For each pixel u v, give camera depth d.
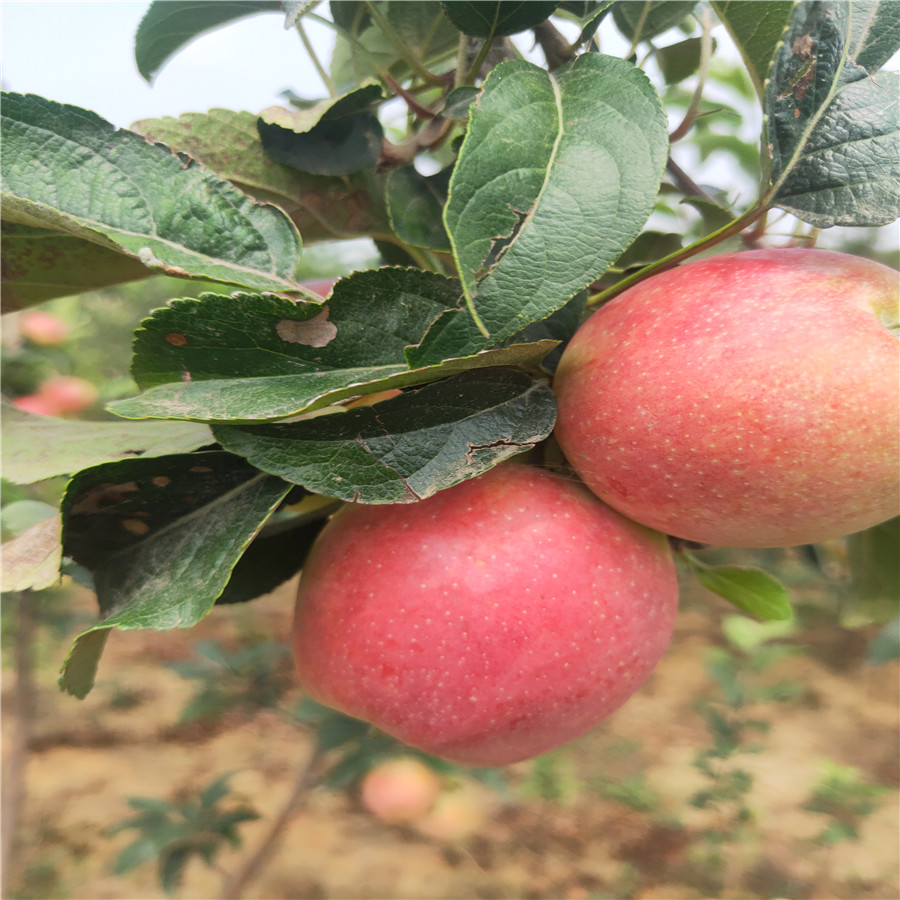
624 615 0.17
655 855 0.79
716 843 0.75
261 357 0.14
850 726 1.02
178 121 0.19
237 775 0.96
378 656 0.17
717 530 0.16
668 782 0.91
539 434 0.15
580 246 0.12
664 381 0.15
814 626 1.23
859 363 0.14
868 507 0.15
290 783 0.95
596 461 0.16
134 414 0.13
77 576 0.22
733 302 0.15
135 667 1.23
